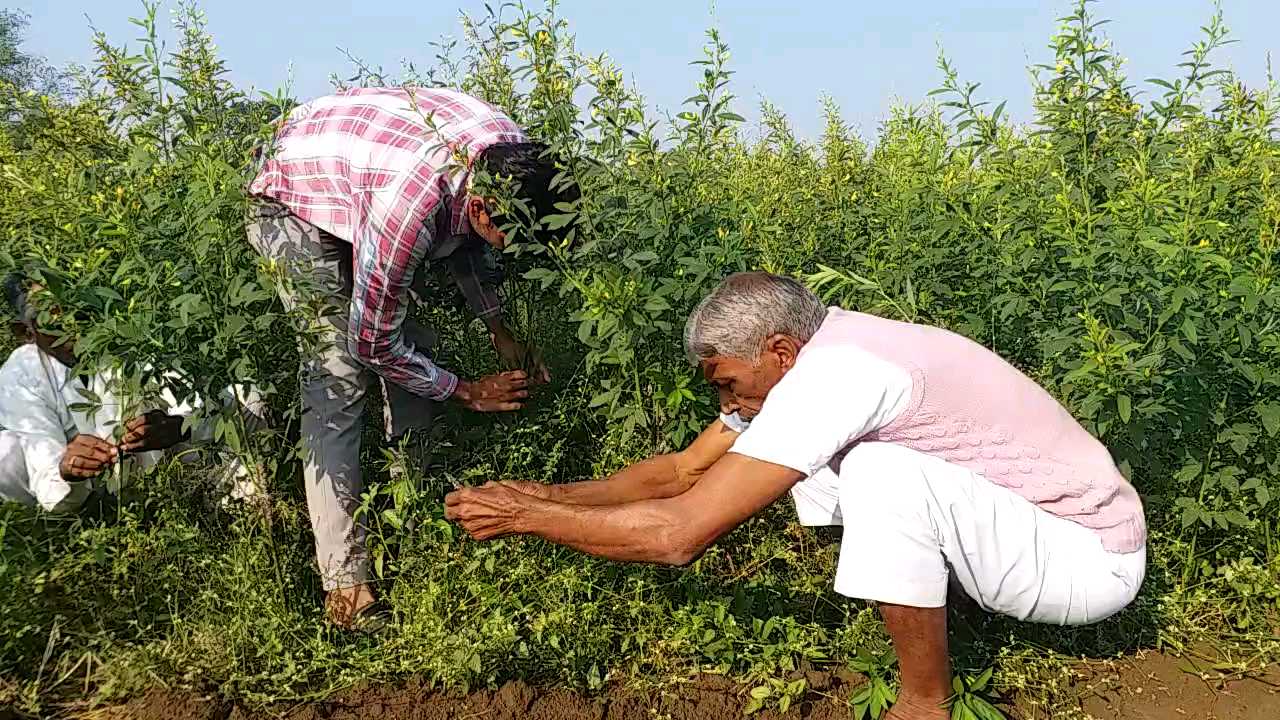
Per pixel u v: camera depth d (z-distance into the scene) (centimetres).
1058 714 305
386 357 316
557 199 331
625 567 331
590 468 375
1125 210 356
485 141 311
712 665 321
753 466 258
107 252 307
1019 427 273
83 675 299
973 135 407
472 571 316
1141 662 332
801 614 345
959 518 270
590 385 361
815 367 262
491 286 370
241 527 328
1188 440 354
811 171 550
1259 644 330
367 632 324
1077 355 345
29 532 315
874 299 374
